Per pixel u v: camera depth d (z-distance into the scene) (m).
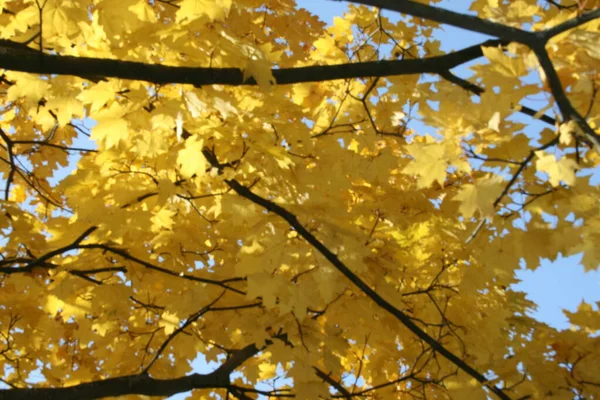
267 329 3.23
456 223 3.02
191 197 2.91
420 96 3.16
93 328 3.44
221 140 2.96
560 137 1.99
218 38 2.37
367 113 3.29
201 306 3.07
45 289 3.33
